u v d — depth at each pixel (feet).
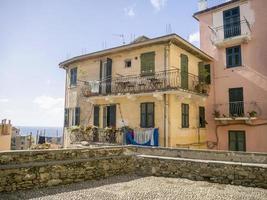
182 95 52.08
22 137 122.42
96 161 35.88
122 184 32.40
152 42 51.80
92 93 59.98
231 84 61.62
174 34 48.62
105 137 55.77
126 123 55.72
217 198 25.73
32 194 26.21
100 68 61.72
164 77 50.65
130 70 56.95
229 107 61.26
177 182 33.55
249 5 60.44
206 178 34.04
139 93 51.08
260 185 30.09
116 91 56.95
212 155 36.40
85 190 28.84
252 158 33.35
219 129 62.28
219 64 64.13
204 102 64.69
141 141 50.93
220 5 64.64
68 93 69.97
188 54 58.34
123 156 40.06
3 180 26.05
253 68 58.59
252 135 57.16
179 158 37.63
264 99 56.34
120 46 56.59
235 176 31.89
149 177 37.27
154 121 51.52
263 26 57.93
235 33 61.57
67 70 71.87
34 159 29.32
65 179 31.63
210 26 67.00
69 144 64.54
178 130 51.80
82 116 64.44
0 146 68.18
